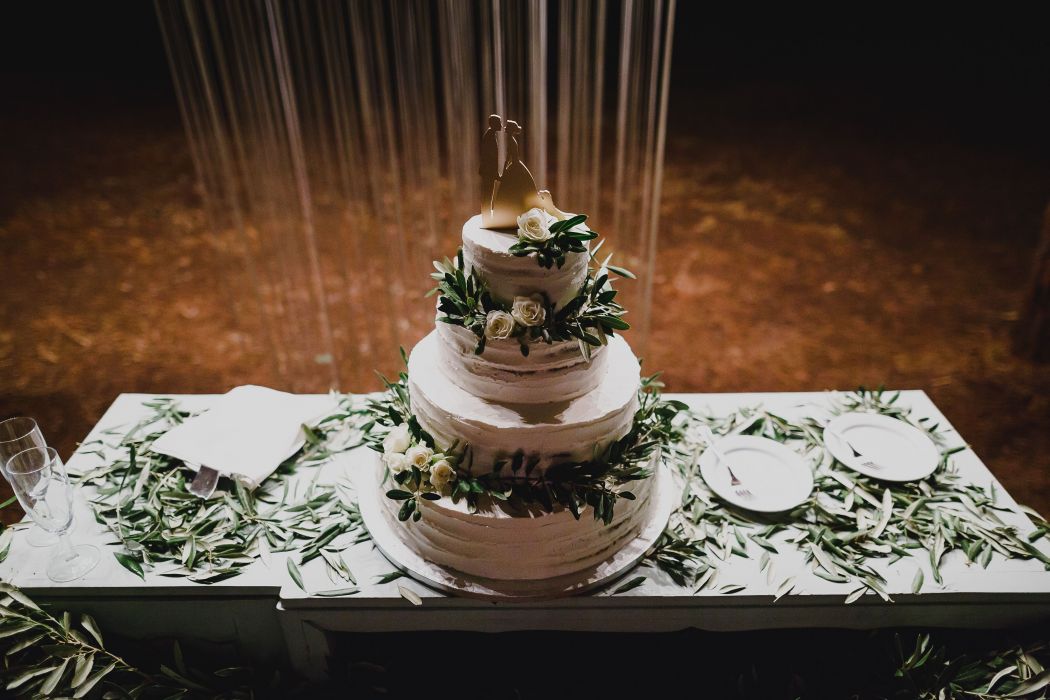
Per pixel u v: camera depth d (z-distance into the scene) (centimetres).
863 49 801
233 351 340
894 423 192
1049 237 317
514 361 141
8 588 151
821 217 473
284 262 333
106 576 155
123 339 350
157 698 160
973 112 638
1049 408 310
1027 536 165
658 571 157
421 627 156
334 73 282
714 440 188
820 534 164
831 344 351
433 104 276
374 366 323
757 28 877
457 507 145
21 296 384
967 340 353
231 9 253
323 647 160
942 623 158
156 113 642
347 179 309
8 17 859
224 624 162
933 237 447
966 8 893
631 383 153
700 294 390
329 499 174
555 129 580
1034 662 153
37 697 149
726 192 508
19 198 490
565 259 137
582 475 145
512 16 246
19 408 306
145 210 472
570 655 171
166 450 178
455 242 277
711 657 171
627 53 246
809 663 169
